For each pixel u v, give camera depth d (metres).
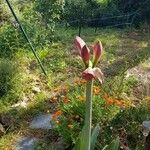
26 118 1.33
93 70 0.68
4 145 1.19
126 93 1.44
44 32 2.00
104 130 1.15
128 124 1.17
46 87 1.56
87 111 0.77
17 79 1.54
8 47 1.83
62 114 1.18
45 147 1.16
